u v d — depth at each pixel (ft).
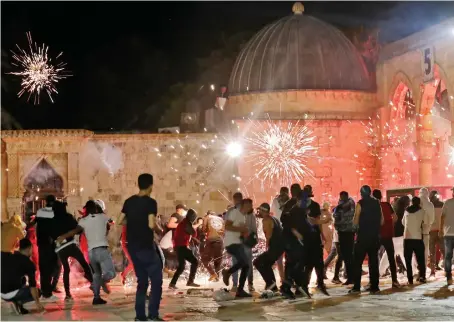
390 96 100.94
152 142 102.53
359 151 101.60
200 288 54.85
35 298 41.83
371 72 107.55
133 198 36.22
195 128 114.01
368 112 103.86
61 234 48.98
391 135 100.58
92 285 47.55
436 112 103.24
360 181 101.04
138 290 36.22
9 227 48.34
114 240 93.56
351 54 106.22
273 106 103.04
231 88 110.11
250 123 100.78
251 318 38.45
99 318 39.47
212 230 63.10
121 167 102.37
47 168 102.83
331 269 70.85
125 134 102.42
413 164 99.66
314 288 53.72
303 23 107.24
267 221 48.75
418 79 93.15
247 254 48.98
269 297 47.75
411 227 54.65
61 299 50.57
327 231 70.69
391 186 99.40
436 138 102.58
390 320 36.60
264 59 105.40
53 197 49.73
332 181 100.53
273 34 106.93
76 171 101.96
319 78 103.24
